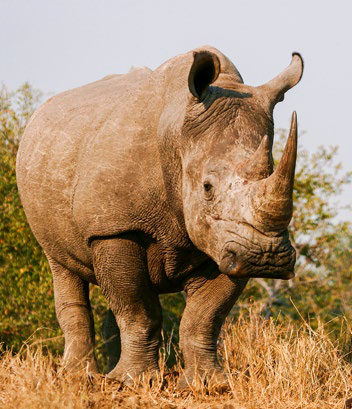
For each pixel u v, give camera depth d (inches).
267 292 1227.9
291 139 461.7
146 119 596.4
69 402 474.3
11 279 1105.4
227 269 496.1
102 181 596.4
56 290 721.6
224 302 611.2
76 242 659.4
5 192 1159.0
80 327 700.0
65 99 723.4
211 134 532.7
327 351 648.4
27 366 560.1
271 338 671.1
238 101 544.4
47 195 670.5
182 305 1178.6
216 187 510.3
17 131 1320.1
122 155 593.3
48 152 676.1
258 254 483.8
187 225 542.6
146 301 615.8
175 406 548.1
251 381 578.2
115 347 784.9
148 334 618.8
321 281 1238.9
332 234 1245.7
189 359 614.5
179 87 590.2
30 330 1076.5
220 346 762.2
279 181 469.7
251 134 528.1
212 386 590.9
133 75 705.6
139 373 612.7
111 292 613.3
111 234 596.7
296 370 590.2
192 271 614.9
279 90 565.6
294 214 1259.8
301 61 575.5
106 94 669.3
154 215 591.5
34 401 479.2
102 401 537.3
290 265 487.8
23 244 1125.1
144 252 604.7
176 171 565.3
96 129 630.5
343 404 559.8
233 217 494.3
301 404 550.3
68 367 665.6
